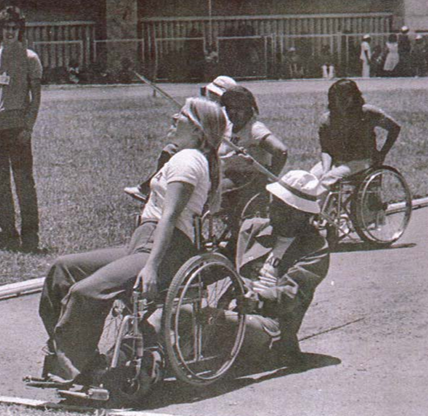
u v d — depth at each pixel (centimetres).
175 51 3722
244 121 808
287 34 3950
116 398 539
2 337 672
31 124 944
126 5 3738
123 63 3631
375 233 938
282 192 596
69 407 537
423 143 1805
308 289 589
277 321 598
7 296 779
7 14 930
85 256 566
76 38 3769
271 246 605
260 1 3938
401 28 3784
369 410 510
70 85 3544
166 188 553
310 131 2000
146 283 530
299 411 518
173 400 545
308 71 3747
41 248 945
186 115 562
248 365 597
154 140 1930
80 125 2188
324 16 3984
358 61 3762
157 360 545
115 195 1273
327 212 907
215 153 565
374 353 610
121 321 556
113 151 1767
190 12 3881
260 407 527
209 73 3684
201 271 557
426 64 3603
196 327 559
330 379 570
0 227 963
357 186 918
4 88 934
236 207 793
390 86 3188
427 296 734
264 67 3741
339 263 859
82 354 538
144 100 2828
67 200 1223
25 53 938
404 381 557
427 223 1031
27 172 950
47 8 3678
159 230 538
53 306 563
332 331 659
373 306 714
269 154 814
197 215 559
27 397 562
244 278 605
